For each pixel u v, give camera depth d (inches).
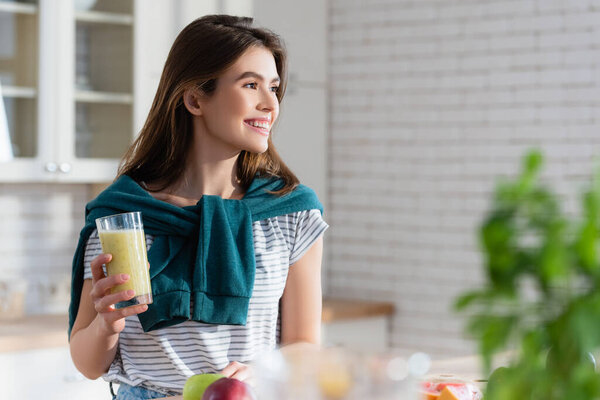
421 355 43.7
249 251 83.0
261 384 44.4
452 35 189.8
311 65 204.5
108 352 77.4
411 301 195.2
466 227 187.9
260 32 87.0
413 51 195.2
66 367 152.3
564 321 25.8
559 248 25.2
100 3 167.2
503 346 26.2
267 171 90.2
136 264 69.5
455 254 189.5
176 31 180.4
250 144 84.7
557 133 177.3
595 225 25.2
